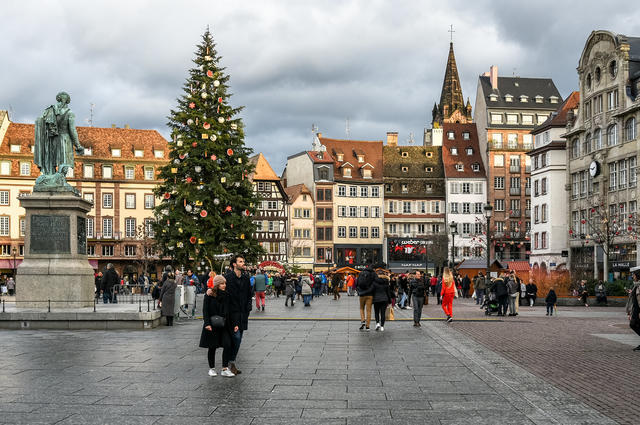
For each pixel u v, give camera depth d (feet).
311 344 57.36
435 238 311.27
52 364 44.09
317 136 337.93
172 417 29.09
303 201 318.04
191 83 153.99
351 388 36.19
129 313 69.21
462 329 75.36
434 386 37.04
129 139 302.25
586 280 144.46
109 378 38.73
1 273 275.59
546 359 49.14
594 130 218.79
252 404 31.81
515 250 327.88
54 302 70.64
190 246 144.66
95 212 289.53
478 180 332.80
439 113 542.16
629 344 59.82
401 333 68.64
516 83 346.54
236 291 39.78
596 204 212.23
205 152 144.36
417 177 335.47
